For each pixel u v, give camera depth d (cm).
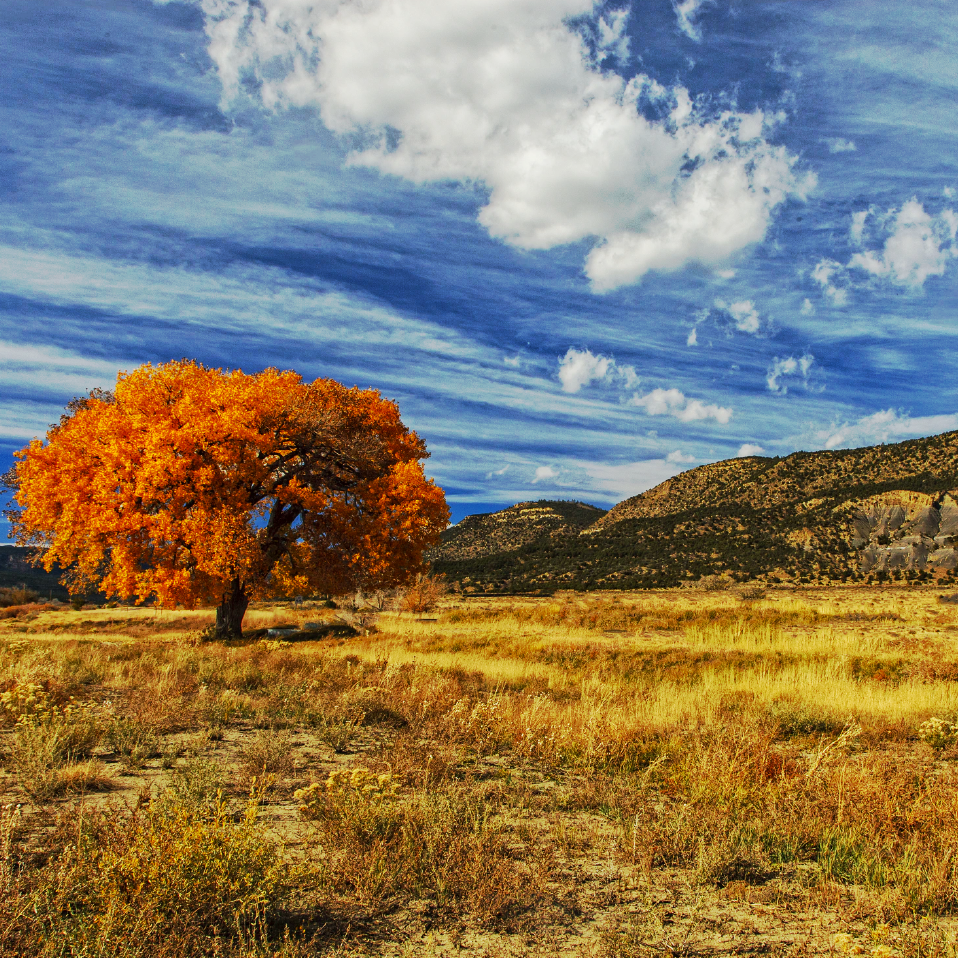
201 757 719
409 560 2903
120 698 1101
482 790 666
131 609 5022
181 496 2381
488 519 18688
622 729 922
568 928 395
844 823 567
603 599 5447
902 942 376
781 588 7131
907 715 1123
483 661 1900
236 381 2634
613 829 577
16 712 847
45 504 2441
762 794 645
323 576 2883
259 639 2656
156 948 323
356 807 520
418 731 937
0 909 319
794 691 1365
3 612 4872
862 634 2519
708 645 2248
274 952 341
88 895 348
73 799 578
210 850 382
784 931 398
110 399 2825
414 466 2788
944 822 550
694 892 453
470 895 415
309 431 2708
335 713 981
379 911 405
